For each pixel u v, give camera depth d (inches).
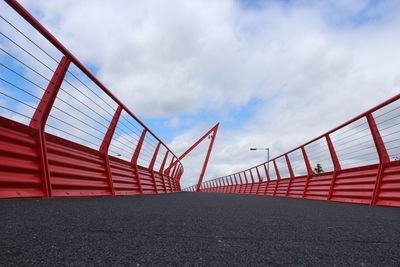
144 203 212.7
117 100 284.4
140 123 383.9
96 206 163.0
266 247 78.7
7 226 91.0
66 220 108.7
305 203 286.7
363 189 287.1
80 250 68.4
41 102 182.4
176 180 947.3
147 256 66.3
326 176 400.8
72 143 225.9
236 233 98.6
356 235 99.4
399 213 180.7
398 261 67.2
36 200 162.6
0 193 143.4
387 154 264.4
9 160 152.3
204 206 209.5
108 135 286.8
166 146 579.8
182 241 83.0
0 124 153.5
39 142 177.0
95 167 257.1
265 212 176.6
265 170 773.9
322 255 71.3
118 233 90.7
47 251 66.1
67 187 206.4
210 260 64.8
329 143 377.7
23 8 153.1
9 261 58.0
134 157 392.8
